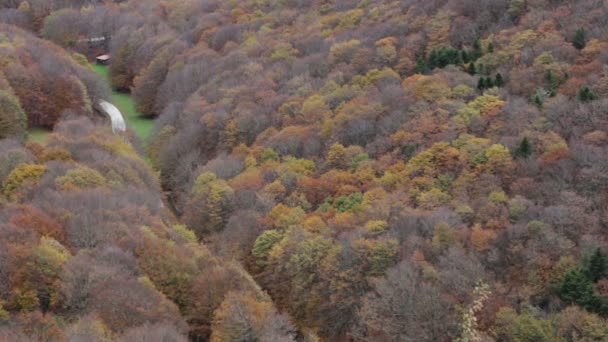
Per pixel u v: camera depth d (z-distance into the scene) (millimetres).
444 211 83188
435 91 110812
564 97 99562
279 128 122375
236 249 92312
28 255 67750
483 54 122688
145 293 66625
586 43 112688
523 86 108188
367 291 78438
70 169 96062
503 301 70000
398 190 91562
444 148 95188
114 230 79062
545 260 72875
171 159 124875
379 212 86562
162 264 75500
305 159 109062
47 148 107062
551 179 85688
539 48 115125
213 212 100562
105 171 101312
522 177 87625
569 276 69062
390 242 79188
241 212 96938
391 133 107312
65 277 66500
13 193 90062
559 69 107750
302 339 80812
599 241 74375
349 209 91375
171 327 60906
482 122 101125
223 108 129375
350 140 109875
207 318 73562
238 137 122625
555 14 123750
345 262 80188
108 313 63094
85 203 84812
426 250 78062
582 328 64125
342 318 79812
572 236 76500
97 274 67125
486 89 110938
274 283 86750
